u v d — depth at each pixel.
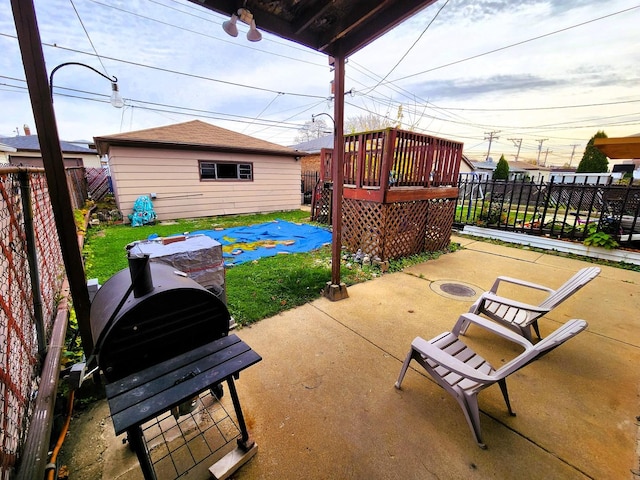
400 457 1.50
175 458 1.47
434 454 1.51
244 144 9.88
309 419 1.73
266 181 10.54
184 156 8.63
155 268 1.60
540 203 10.32
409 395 1.93
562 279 4.16
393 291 3.69
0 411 1.14
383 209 4.50
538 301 3.46
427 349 1.75
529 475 1.40
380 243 4.66
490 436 1.62
